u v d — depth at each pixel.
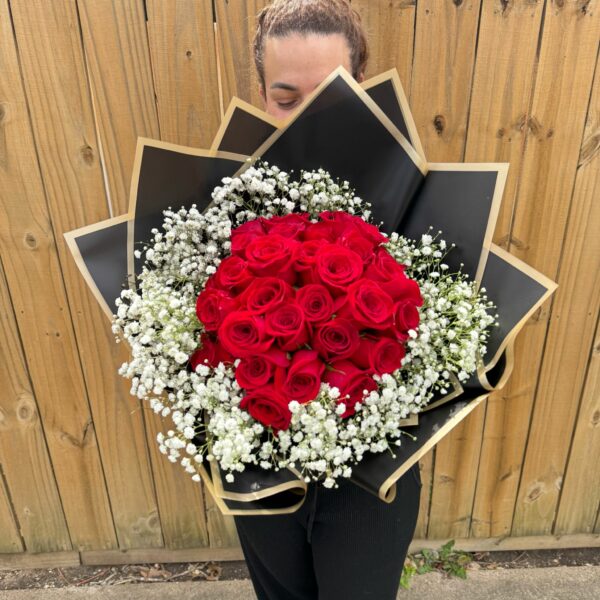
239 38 1.17
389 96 0.86
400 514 0.92
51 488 1.62
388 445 0.75
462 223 0.87
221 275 0.76
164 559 1.73
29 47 1.16
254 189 0.86
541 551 1.75
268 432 0.75
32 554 1.71
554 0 1.15
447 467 1.63
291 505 0.81
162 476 1.61
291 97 0.94
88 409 1.51
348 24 0.92
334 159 0.90
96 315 1.41
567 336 1.45
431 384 0.79
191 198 0.93
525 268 0.83
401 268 0.77
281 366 0.68
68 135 1.23
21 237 1.31
